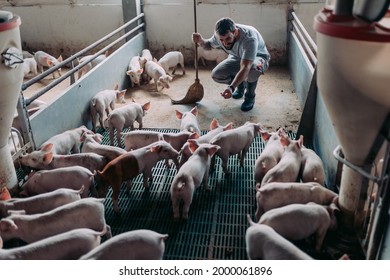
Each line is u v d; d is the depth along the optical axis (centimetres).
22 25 602
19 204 239
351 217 225
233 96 453
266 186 241
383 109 177
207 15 555
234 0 541
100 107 376
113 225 262
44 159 279
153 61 511
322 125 308
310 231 217
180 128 357
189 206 268
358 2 171
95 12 580
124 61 486
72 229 224
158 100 456
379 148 197
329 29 170
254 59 382
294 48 482
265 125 390
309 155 278
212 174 314
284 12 535
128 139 322
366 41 161
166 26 568
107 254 187
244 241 246
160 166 328
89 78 385
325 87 186
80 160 286
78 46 607
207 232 254
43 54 538
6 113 252
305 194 236
